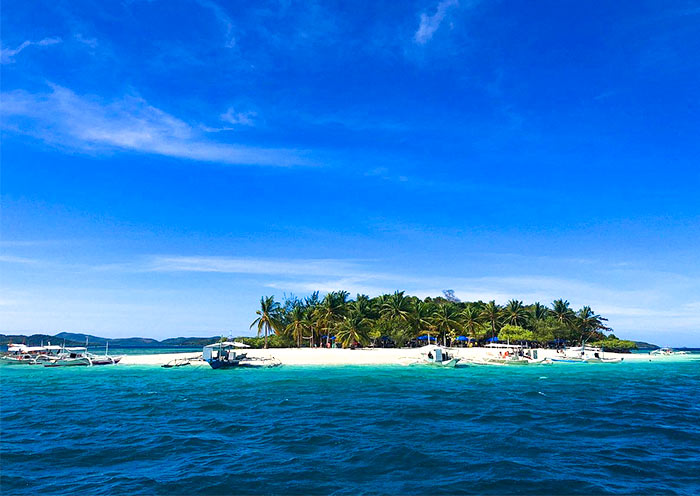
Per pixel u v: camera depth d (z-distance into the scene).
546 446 21.69
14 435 24.25
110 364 76.62
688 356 131.12
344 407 32.38
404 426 25.95
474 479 16.88
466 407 32.34
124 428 25.88
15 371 68.06
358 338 87.69
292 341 99.44
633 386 47.53
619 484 16.48
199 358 75.69
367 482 16.56
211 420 27.97
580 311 121.06
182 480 16.86
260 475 17.36
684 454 20.56
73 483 16.66
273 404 33.97
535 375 59.88
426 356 75.81
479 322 108.88
